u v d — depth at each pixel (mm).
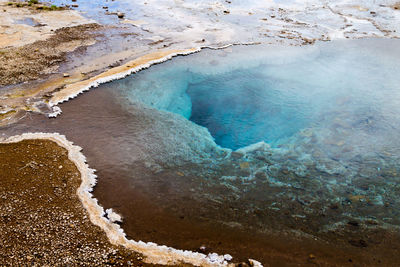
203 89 16750
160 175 11445
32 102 14727
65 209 9555
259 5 28016
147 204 10258
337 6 27203
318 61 18906
